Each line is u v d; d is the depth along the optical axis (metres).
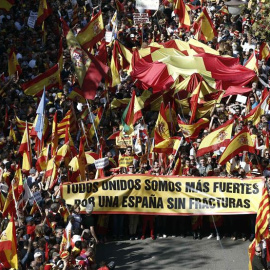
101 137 47.78
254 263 37.50
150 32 65.19
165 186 41.66
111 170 44.28
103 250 41.09
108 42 61.53
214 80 55.19
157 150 44.12
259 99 53.91
